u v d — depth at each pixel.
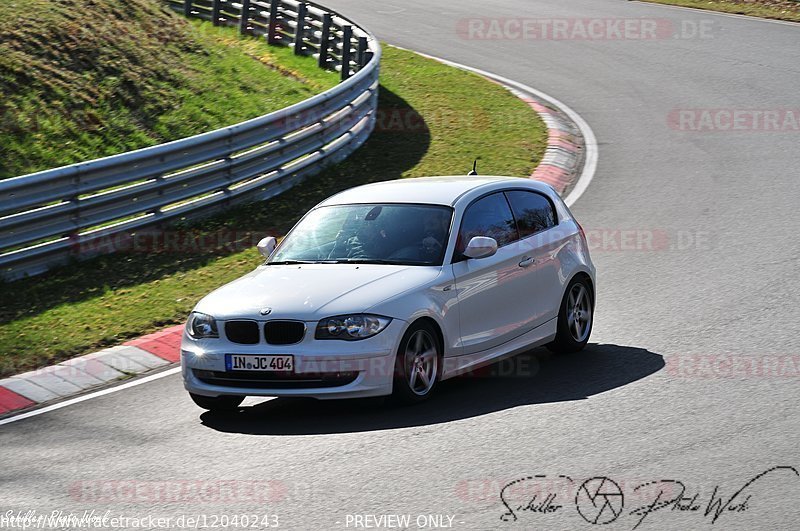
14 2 64.06
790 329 30.47
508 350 28.19
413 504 19.25
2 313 35.94
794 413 23.44
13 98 54.34
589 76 78.81
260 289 26.19
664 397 25.12
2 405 28.30
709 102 69.69
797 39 87.81
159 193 44.41
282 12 83.50
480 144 60.03
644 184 52.34
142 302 36.62
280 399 27.62
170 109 60.50
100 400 28.19
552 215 30.86
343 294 25.27
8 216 39.72
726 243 41.66
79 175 40.81
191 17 91.19
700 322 31.95
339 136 57.50
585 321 30.91
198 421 25.72
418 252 27.16
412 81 76.50
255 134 49.09
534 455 21.53
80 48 61.66
